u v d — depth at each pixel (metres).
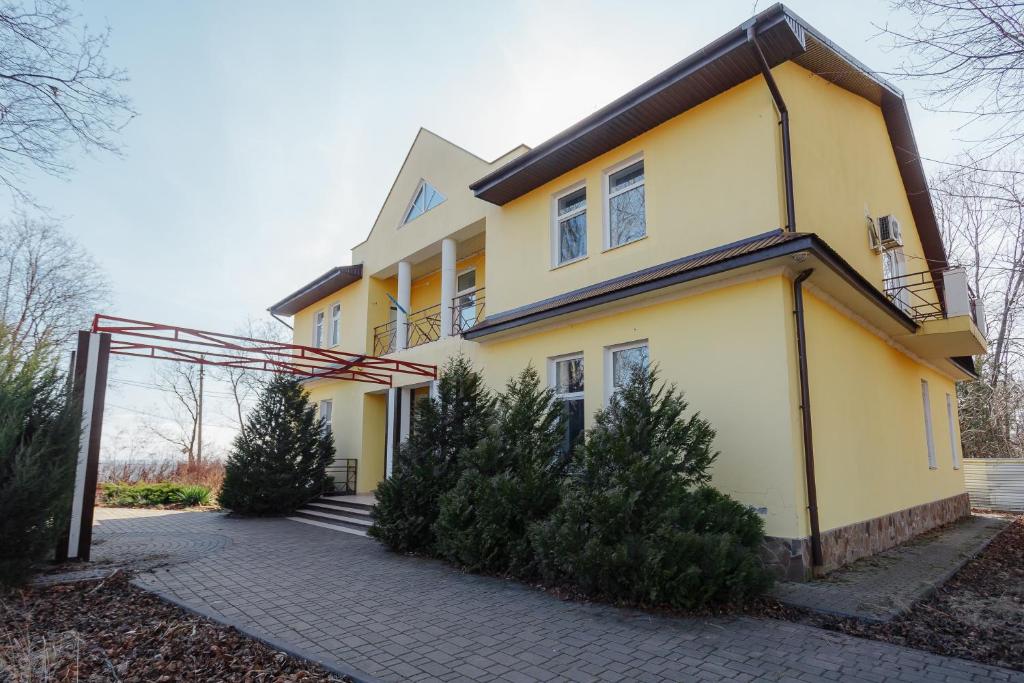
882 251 11.02
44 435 6.85
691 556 5.52
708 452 6.58
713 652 4.52
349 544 9.82
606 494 5.86
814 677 4.04
